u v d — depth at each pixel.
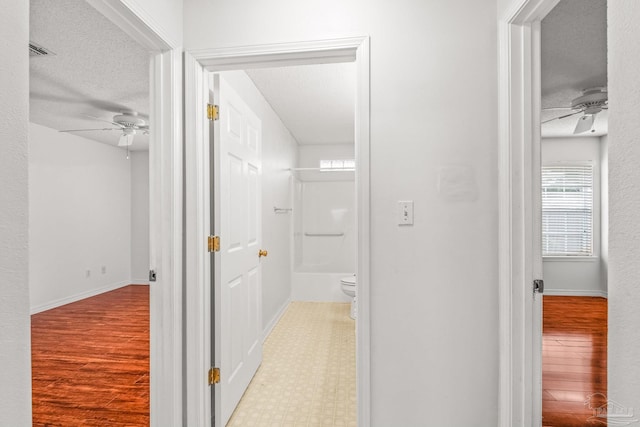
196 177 1.59
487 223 1.46
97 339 3.14
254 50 1.55
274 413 1.93
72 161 4.62
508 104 1.39
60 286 4.42
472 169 1.46
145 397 2.11
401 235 1.49
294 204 4.63
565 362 2.67
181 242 1.58
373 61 1.50
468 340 1.47
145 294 5.02
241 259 2.10
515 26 1.38
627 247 0.63
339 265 5.14
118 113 3.52
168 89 1.53
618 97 0.65
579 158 4.73
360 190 1.50
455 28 1.47
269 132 3.34
